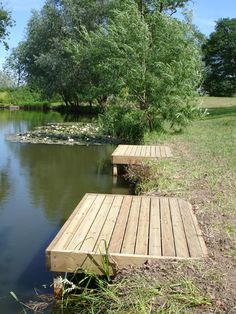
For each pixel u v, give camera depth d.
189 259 4.11
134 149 11.15
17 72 38.72
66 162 12.62
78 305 4.20
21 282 4.93
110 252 4.21
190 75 15.35
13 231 6.66
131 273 3.92
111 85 15.70
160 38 15.30
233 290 3.60
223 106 30.62
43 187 9.49
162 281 3.72
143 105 15.84
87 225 5.03
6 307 4.36
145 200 6.21
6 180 10.21
